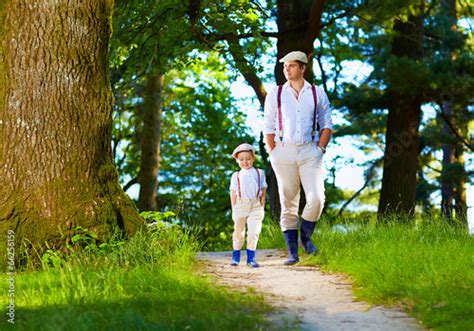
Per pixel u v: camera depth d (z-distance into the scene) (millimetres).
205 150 28875
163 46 16938
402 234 9648
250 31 16844
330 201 29984
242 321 5551
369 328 5531
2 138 9109
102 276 7059
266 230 12953
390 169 19516
